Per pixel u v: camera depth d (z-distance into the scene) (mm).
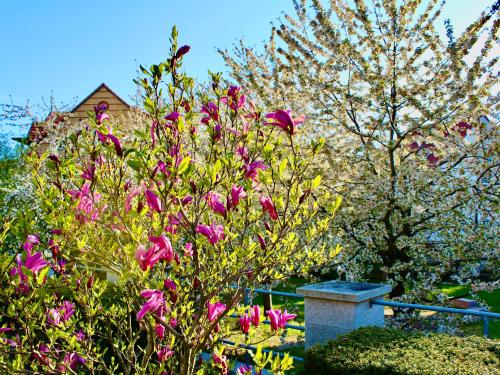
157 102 1886
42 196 1837
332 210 2100
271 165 2066
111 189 1919
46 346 2299
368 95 6195
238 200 1968
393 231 6492
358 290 3930
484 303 5988
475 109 5703
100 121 1894
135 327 3678
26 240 1728
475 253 5891
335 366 2865
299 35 6824
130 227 1753
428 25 5832
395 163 6598
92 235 1800
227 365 2285
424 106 5777
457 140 5883
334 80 6539
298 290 4133
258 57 7633
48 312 2221
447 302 5793
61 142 2426
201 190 1935
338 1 6277
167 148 1981
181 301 2359
